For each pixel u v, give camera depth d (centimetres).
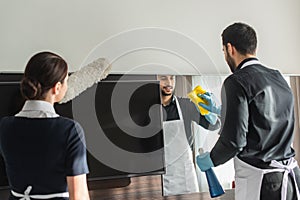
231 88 195
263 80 198
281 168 201
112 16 243
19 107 214
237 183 211
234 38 207
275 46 277
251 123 197
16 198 164
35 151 160
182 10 257
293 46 280
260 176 200
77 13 236
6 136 165
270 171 199
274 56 276
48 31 230
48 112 164
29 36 227
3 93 213
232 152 196
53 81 162
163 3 254
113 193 230
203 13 262
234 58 211
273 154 201
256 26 273
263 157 199
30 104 165
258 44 273
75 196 161
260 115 196
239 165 209
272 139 200
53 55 167
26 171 161
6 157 166
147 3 250
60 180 161
